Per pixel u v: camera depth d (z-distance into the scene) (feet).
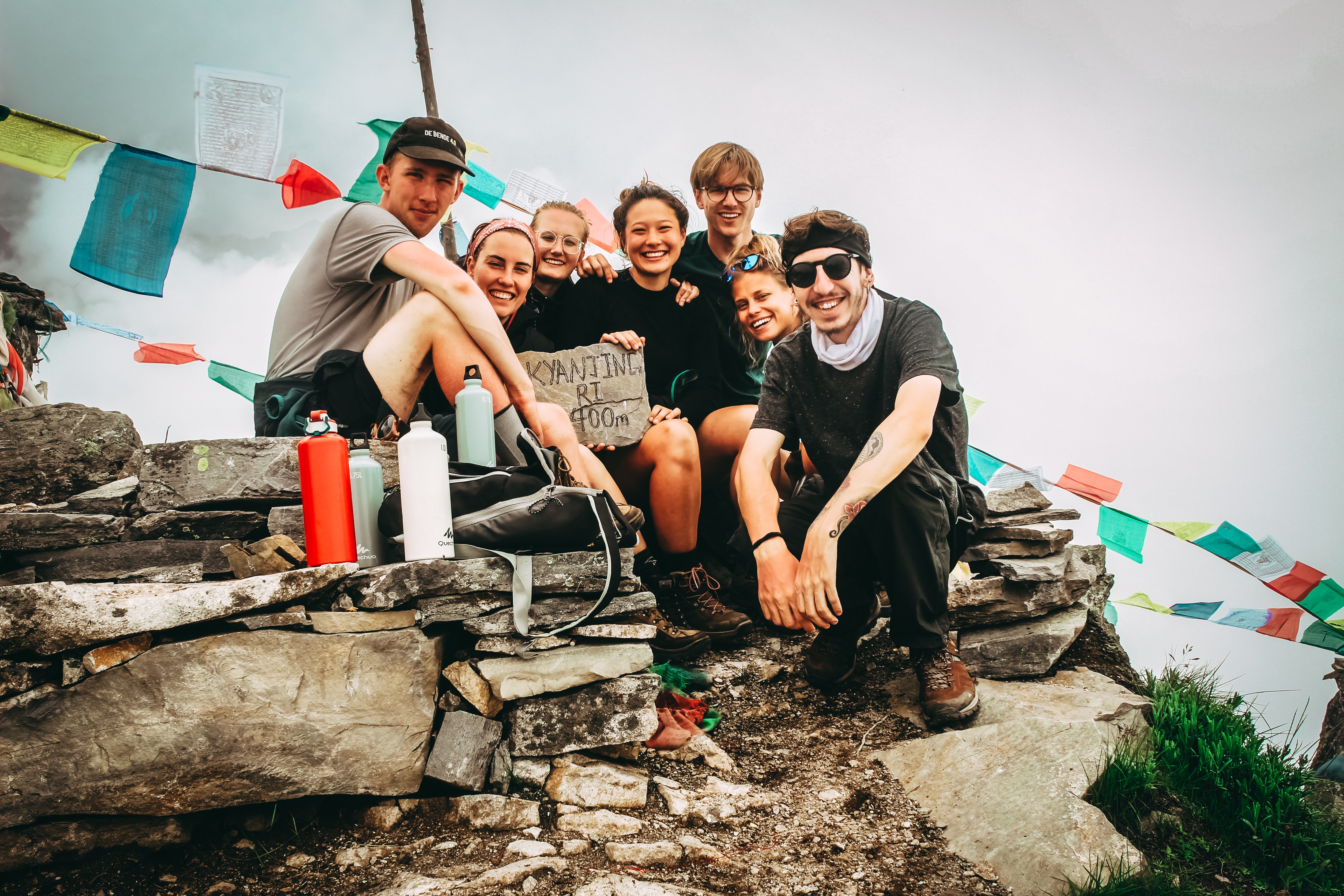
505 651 6.55
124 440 9.09
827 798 7.20
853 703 8.91
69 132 9.40
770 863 6.12
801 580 7.84
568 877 5.47
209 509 7.45
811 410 8.97
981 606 9.60
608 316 11.05
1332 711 11.68
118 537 7.24
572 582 6.78
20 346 12.26
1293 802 7.41
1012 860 6.38
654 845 5.90
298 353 9.05
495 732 6.42
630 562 7.31
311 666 5.91
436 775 6.16
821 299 8.47
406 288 9.75
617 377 10.08
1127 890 6.00
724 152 11.43
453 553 6.49
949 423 8.80
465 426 7.49
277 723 5.74
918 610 8.09
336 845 5.82
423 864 5.60
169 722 5.51
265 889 5.34
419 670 6.20
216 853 5.62
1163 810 7.32
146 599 5.55
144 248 9.90
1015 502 10.41
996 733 7.66
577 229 11.43
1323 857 7.04
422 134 9.66
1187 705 8.50
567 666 6.61
